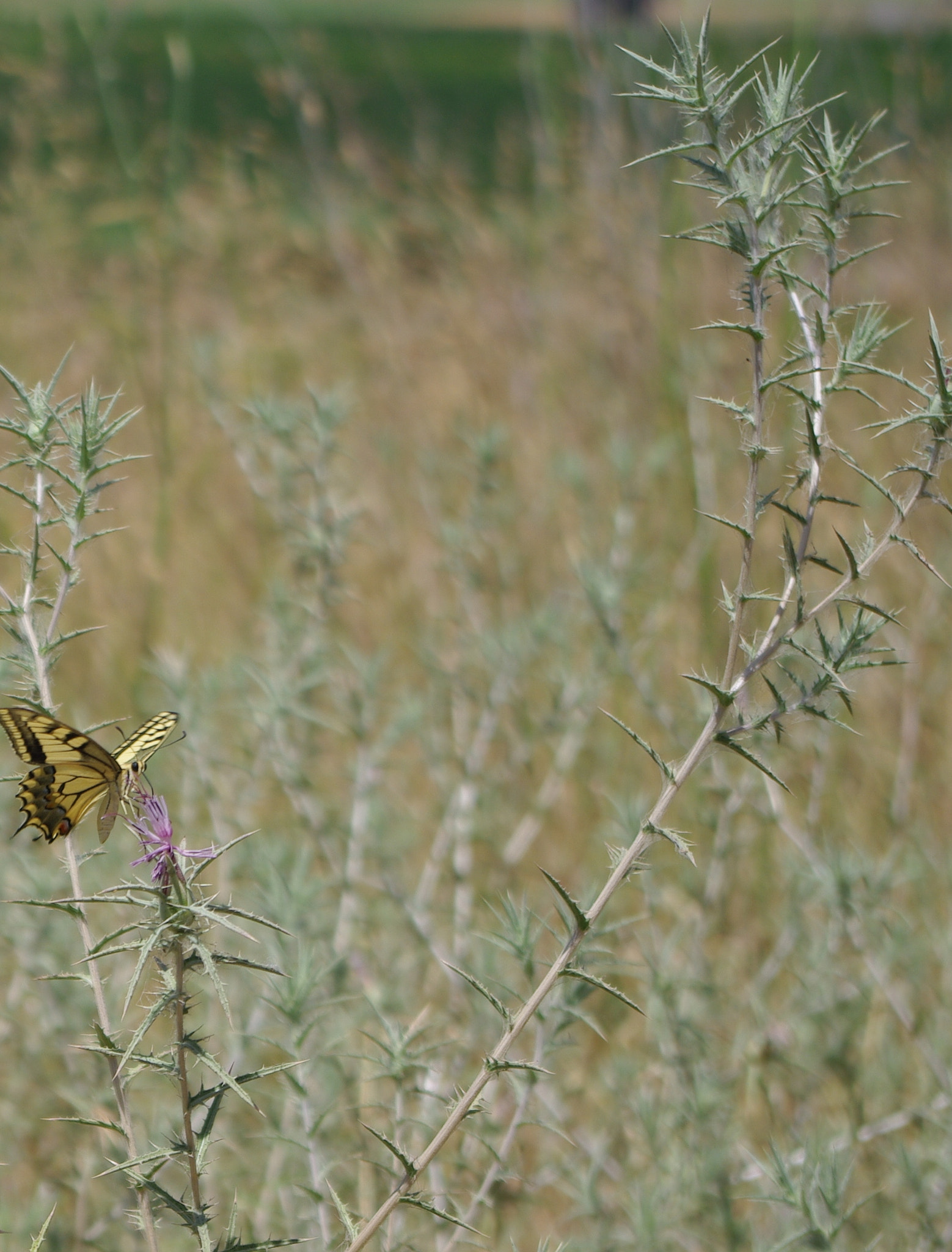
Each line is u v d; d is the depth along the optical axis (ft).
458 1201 20.75
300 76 57.57
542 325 48.70
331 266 52.95
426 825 32.53
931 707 34.35
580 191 52.03
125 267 51.13
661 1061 24.57
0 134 57.11
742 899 28.94
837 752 32.60
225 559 40.65
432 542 41.06
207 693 28.84
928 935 27.91
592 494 41.11
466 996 24.17
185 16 50.26
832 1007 24.31
